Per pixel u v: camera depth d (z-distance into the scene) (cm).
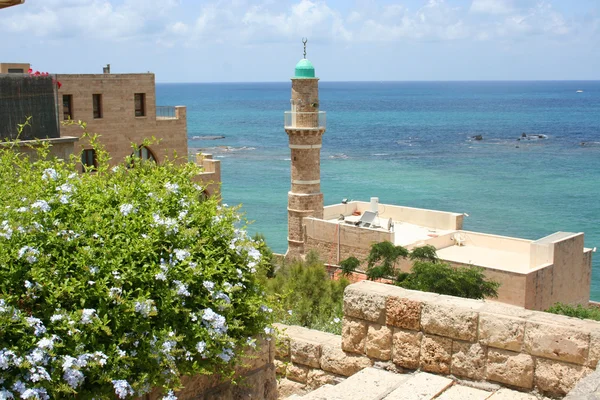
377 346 1002
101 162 956
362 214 5475
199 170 955
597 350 815
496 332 885
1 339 632
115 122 4856
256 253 873
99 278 712
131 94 4916
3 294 654
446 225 5250
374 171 13425
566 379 837
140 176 909
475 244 4838
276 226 8562
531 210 9619
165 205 851
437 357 938
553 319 867
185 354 745
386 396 877
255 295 858
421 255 4072
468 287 3484
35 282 690
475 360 905
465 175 12794
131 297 732
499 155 15888
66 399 654
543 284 4044
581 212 9475
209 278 793
